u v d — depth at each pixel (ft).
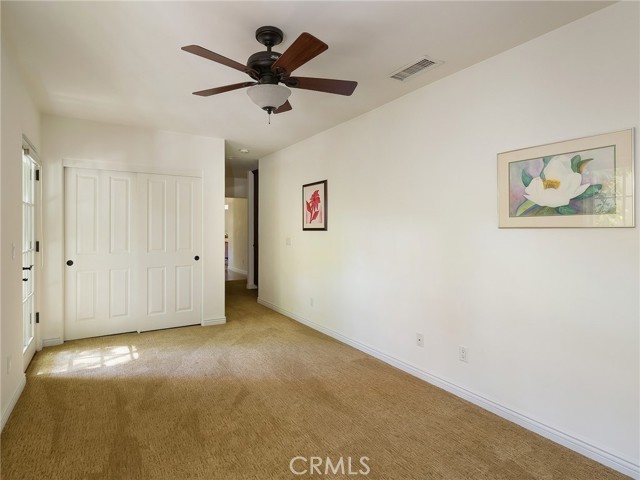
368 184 11.71
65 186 12.48
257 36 6.99
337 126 13.12
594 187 6.45
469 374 8.63
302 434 7.22
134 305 13.85
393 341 10.80
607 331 6.36
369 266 11.71
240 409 8.19
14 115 7.93
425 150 9.67
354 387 9.37
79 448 6.64
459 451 6.72
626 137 6.08
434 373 9.51
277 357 11.50
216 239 15.26
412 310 10.13
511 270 7.75
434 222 9.44
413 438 7.12
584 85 6.57
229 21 6.64
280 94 6.98
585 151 6.56
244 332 14.19
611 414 6.32
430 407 8.34
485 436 7.20
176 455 6.51
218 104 10.94
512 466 6.31
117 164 13.20
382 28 6.91
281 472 6.10
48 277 12.09
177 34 7.08
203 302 15.06
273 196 18.03
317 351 12.06
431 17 6.55
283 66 6.55
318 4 6.14
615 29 6.18
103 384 9.35
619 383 6.23
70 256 12.67
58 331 12.31
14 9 6.23
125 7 6.21
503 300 7.91
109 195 13.26
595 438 6.50
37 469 6.04
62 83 9.36
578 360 6.72
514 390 7.71
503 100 7.84
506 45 7.57
